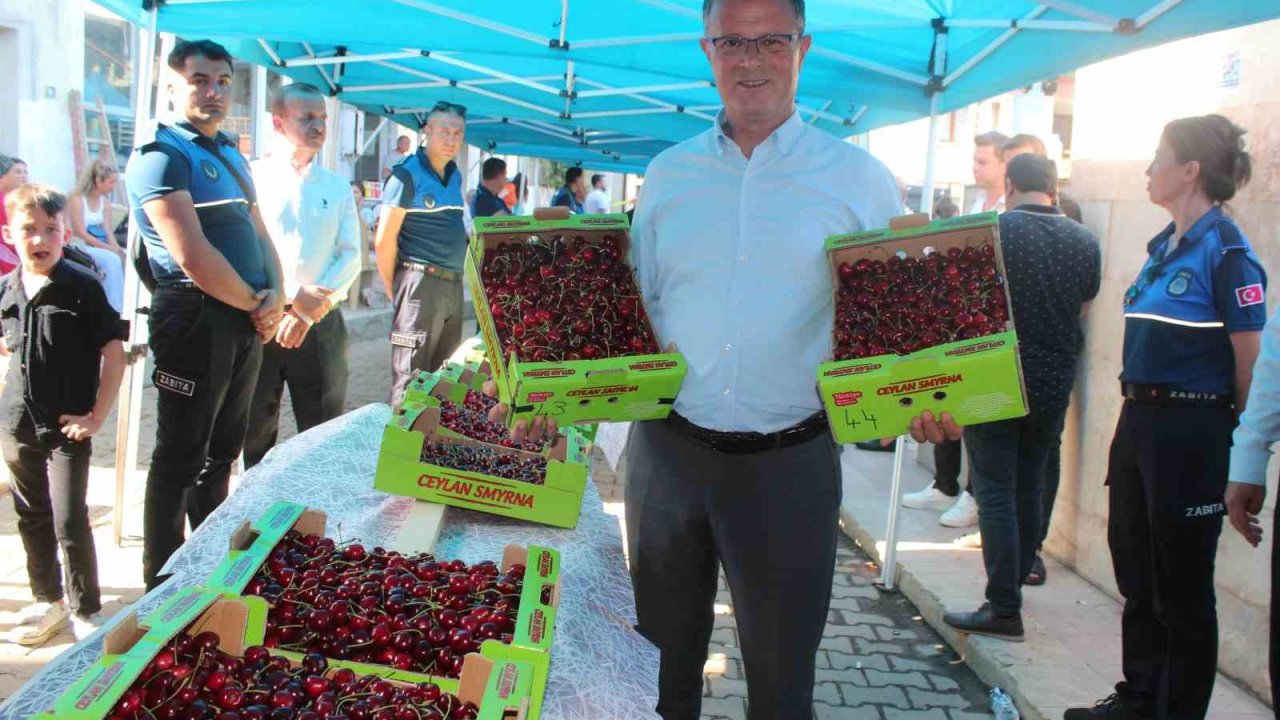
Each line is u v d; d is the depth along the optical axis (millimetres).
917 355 2191
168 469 3771
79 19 9602
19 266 3646
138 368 4922
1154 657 3285
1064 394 4098
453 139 5742
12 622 3877
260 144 12562
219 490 4289
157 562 3799
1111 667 3934
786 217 2430
